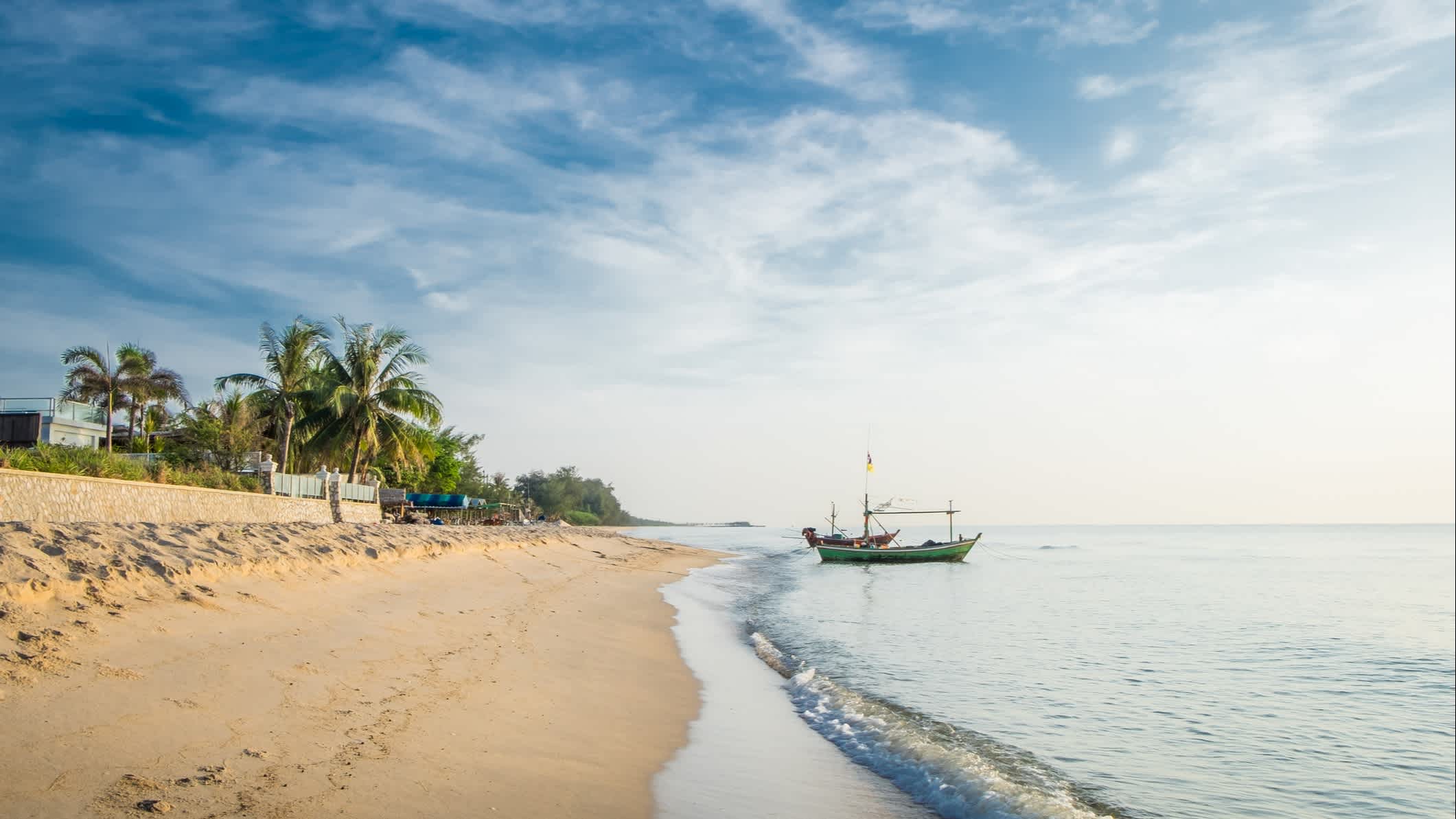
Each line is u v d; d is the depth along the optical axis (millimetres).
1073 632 23750
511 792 7715
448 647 13000
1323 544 136000
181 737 7371
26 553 9922
